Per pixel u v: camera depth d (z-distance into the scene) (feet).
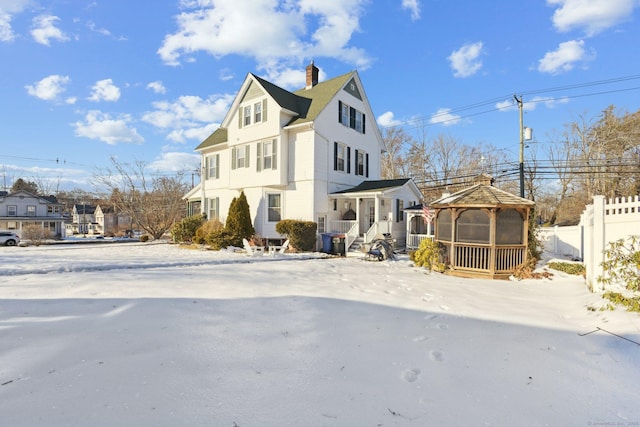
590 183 96.02
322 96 60.49
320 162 56.39
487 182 38.60
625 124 92.84
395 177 129.49
